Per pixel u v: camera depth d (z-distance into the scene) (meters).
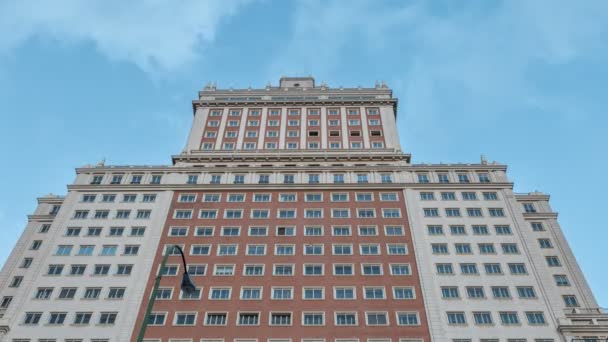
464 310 51.59
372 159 74.44
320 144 79.56
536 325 50.19
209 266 56.78
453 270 55.53
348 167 70.06
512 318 50.84
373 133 81.31
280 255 57.72
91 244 59.34
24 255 62.22
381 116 84.75
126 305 52.81
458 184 65.94
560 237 63.78
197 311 52.28
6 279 59.09
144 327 22.12
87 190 66.62
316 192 66.38
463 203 63.56
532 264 55.91
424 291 53.38
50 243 59.31
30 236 64.88
